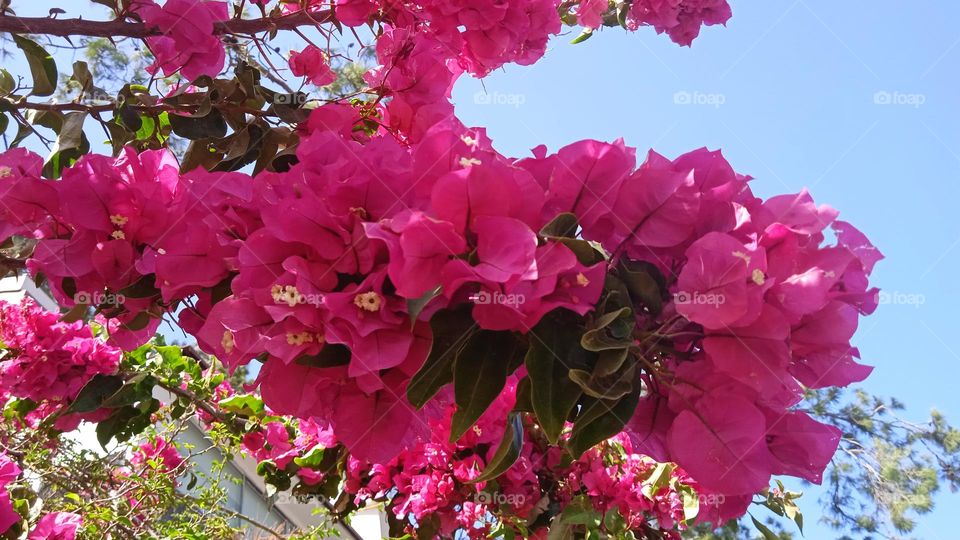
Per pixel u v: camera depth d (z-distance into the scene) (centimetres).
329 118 50
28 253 51
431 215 29
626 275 31
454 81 63
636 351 30
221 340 33
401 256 28
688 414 31
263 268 32
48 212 41
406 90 56
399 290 28
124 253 38
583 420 29
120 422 86
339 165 32
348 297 29
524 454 75
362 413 33
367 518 187
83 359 84
